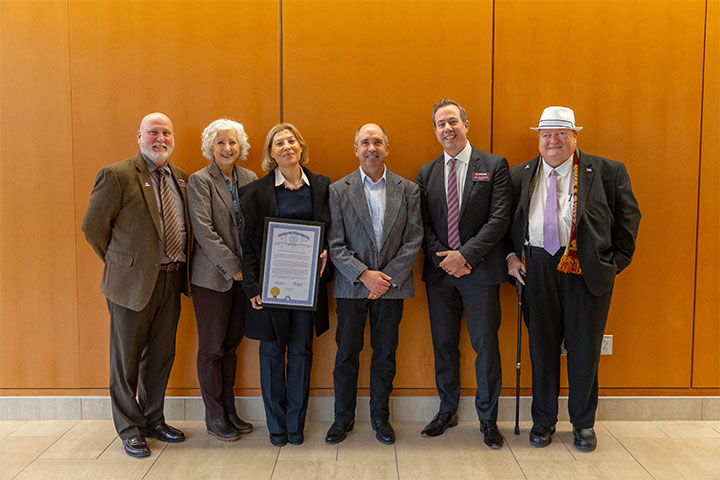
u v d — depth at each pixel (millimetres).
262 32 2928
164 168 2684
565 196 2605
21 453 2664
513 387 3051
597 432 2893
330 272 2762
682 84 2932
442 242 2746
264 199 2621
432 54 2930
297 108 2953
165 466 2531
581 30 2914
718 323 3014
